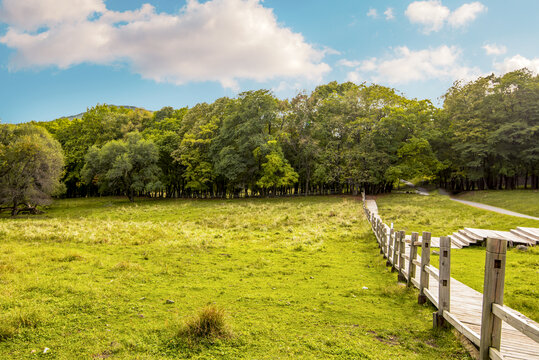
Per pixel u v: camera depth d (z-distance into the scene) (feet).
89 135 184.03
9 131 121.90
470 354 15.14
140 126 206.39
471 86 152.25
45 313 18.79
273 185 154.30
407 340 16.79
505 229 62.54
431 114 168.55
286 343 15.98
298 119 161.79
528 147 130.41
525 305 22.61
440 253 18.22
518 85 133.08
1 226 62.39
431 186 210.18
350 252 43.55
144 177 153.48
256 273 31.50
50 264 31.86
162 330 17.04
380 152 146.10
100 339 15.92
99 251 41.22
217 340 15.89
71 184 199.52
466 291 24.71
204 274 30.48
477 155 137.28
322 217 86.58
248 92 153.99
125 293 23.36
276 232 63.72
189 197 181.47
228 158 144.87
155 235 56.65
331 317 19.84
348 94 165.37
